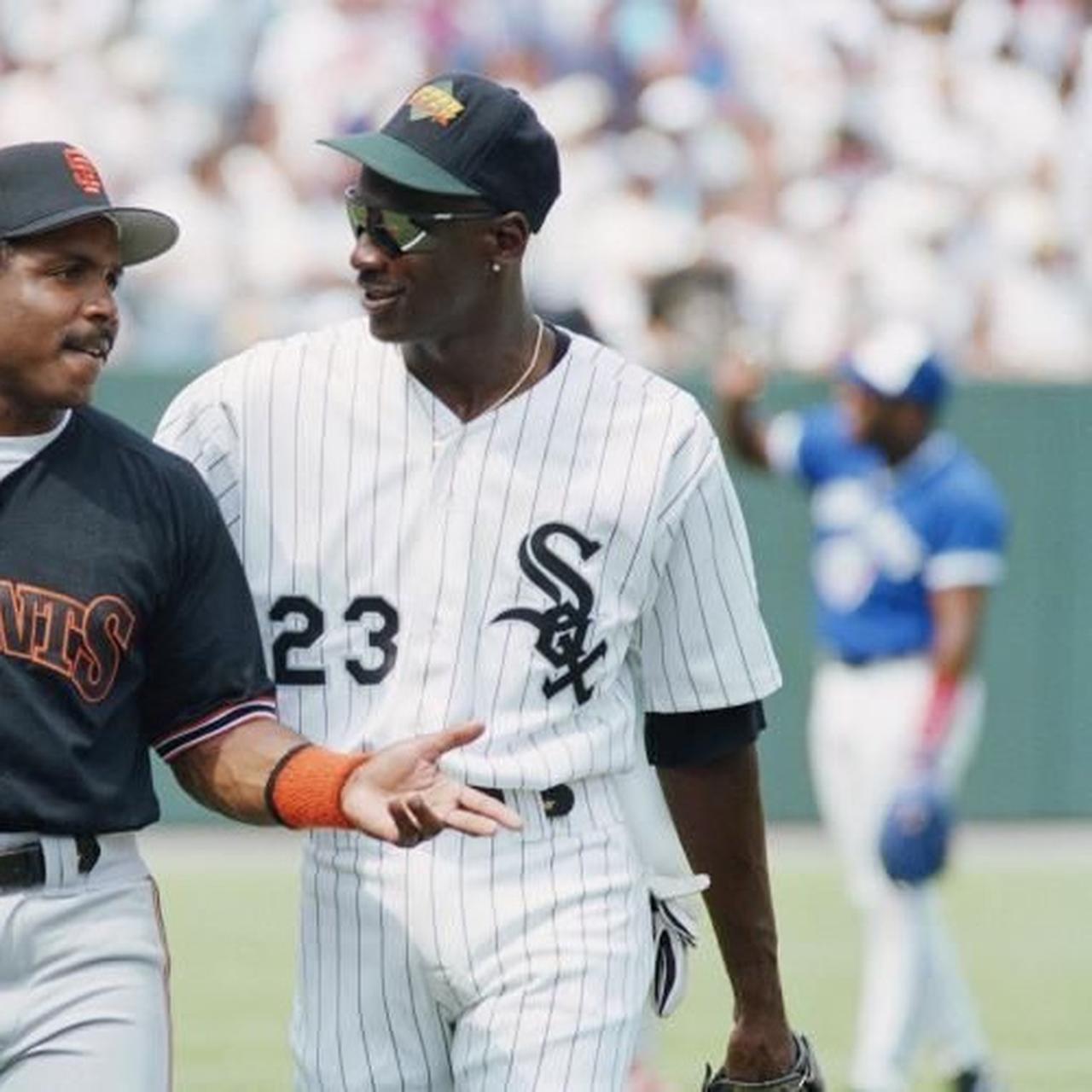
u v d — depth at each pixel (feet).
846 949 128.36
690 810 58.39
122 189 187.62
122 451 51.55
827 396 151.64
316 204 187.01
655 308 174.60
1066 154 192.85
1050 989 121.19
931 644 102.68
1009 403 155.43
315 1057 55.52
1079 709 157.48
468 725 50.42
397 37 191.01
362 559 54.60
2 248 49.67
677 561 56.29
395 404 54.85
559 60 191.62
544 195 54.80
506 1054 53.57
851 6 194.29
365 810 49.16
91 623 50.08
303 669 55.01
